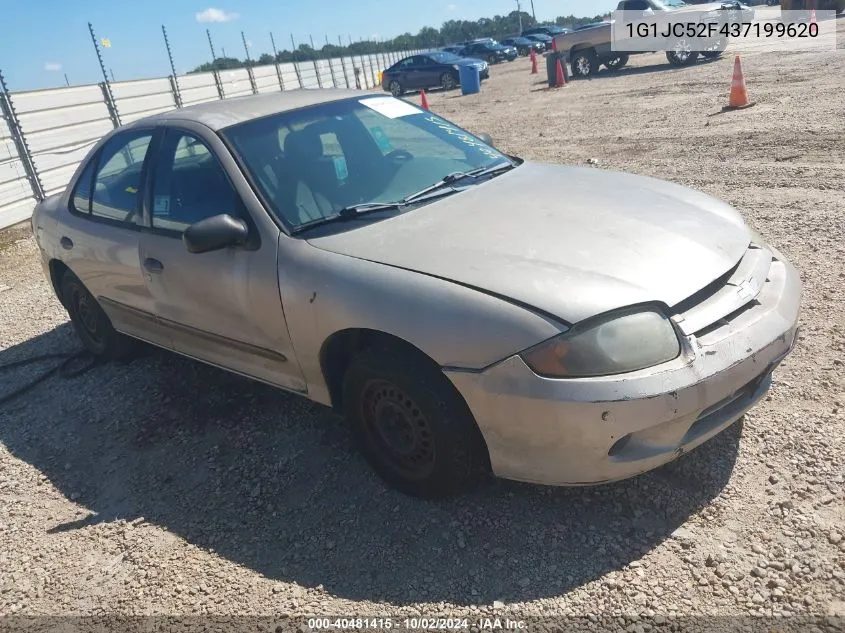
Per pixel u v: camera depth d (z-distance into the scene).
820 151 7.57
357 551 2.83
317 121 3.82
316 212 3.32
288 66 27.03
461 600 2.51
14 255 8.96
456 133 4.21
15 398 4.68
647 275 2.62
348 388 3.06
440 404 2.71
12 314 6.45
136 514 3.29
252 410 4.01
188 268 3.57
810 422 3.14
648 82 16.59
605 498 2.89
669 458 2.58
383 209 3.30
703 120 10.49
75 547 3.13
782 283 2.96
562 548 2.67
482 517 2.89
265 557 2.88
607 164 8.71
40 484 3.66
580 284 2.56
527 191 3.40
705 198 3.45
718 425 2.68
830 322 3.95
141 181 3.99
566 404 2.41
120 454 3.81
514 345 2.48
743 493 2.79
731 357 2.55
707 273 2.70
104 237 4.17
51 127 12.49
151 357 4.96
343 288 2.88
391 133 3.97
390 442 3.03
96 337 4.90
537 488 3.00
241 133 3.62
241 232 3.21
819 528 2.56
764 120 9.61
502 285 2.61
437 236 2.98
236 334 3.51
